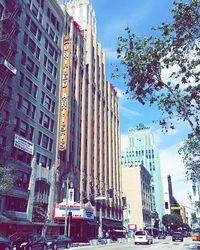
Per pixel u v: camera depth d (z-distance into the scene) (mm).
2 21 35281
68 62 53844
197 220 86188
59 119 50312
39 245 26062
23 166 37062
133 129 177125
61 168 48812
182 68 15203
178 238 56188
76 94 59875
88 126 65312
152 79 16016
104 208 68938
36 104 42750
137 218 101875
